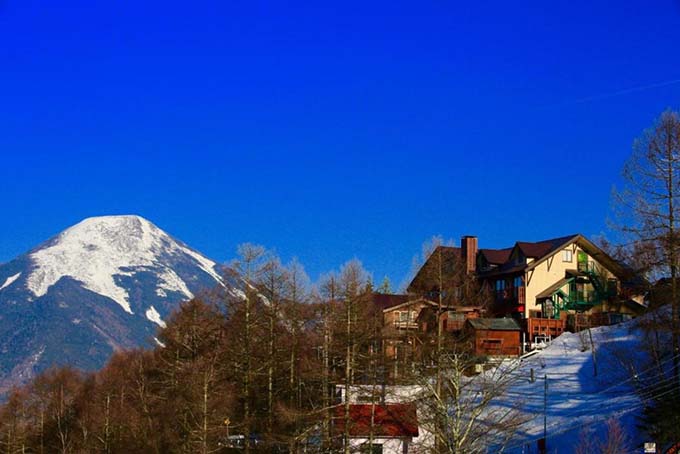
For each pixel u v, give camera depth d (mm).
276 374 59031
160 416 64312
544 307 85062
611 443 46312
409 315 65688
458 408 42625
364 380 53094
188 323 66750
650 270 56156
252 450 54812
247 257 59406
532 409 58156
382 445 49812
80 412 85500
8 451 81062
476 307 80688
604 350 68750
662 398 52688
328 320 52125
